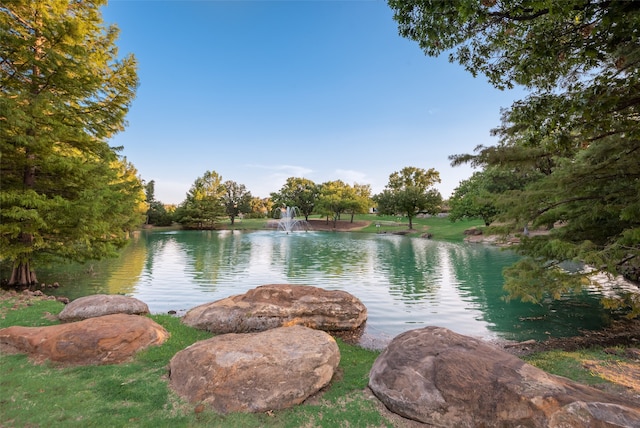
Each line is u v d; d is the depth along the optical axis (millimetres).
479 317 9320
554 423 3119
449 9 4527
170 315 8969
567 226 8539
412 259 20953
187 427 3475
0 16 9938
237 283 13648
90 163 11336
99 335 5387
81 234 11125
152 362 5168
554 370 5336
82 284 13070
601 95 4320
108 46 12930
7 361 5008
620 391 4500
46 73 10531
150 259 20422
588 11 3963
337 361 4887
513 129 7617
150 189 69438
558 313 9562
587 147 7820
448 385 3719
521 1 3941
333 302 8555
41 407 3758
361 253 24109
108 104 12539
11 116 9023
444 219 60656
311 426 3572
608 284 12906
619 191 7195
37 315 7633
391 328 8547
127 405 3859
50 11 10883
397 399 3809
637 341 7102
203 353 4523
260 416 3721
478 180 40031
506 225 8617
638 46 4527
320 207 62688
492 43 5371
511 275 8414
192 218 55938
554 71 5289
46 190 11586
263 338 4965
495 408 3400
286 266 18125
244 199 71250
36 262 12086
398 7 5055
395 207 52031
